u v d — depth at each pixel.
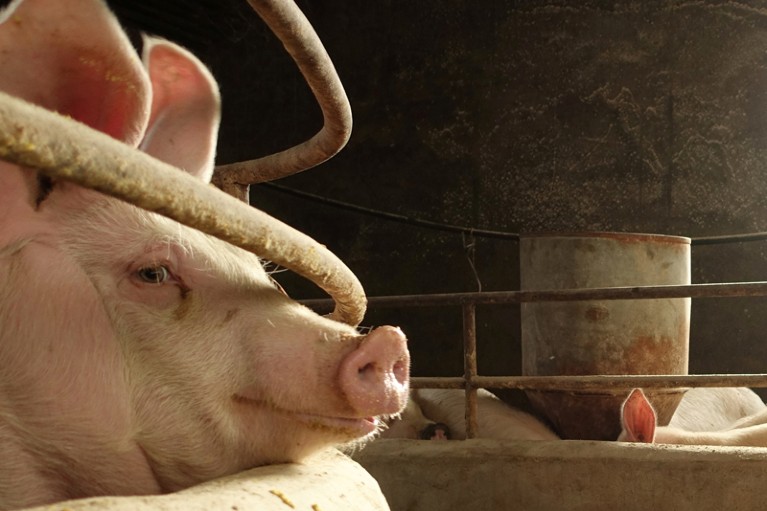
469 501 3.61
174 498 1.11
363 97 9.02
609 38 8.43
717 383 3.59
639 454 3.44
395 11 8.97
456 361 8.60
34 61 1.47
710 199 8.23
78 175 0.93
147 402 1.62
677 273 4.48
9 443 1.57
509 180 8.61
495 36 8.70
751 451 3.36
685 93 8.29
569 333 4.36
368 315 8.84
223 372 1.65
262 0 1.66
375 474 3.74
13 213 1.63
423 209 8.80
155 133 1.99
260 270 1.85
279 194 9.03
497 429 4.28
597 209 8.40
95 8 1.46
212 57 9.37
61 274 1.62
